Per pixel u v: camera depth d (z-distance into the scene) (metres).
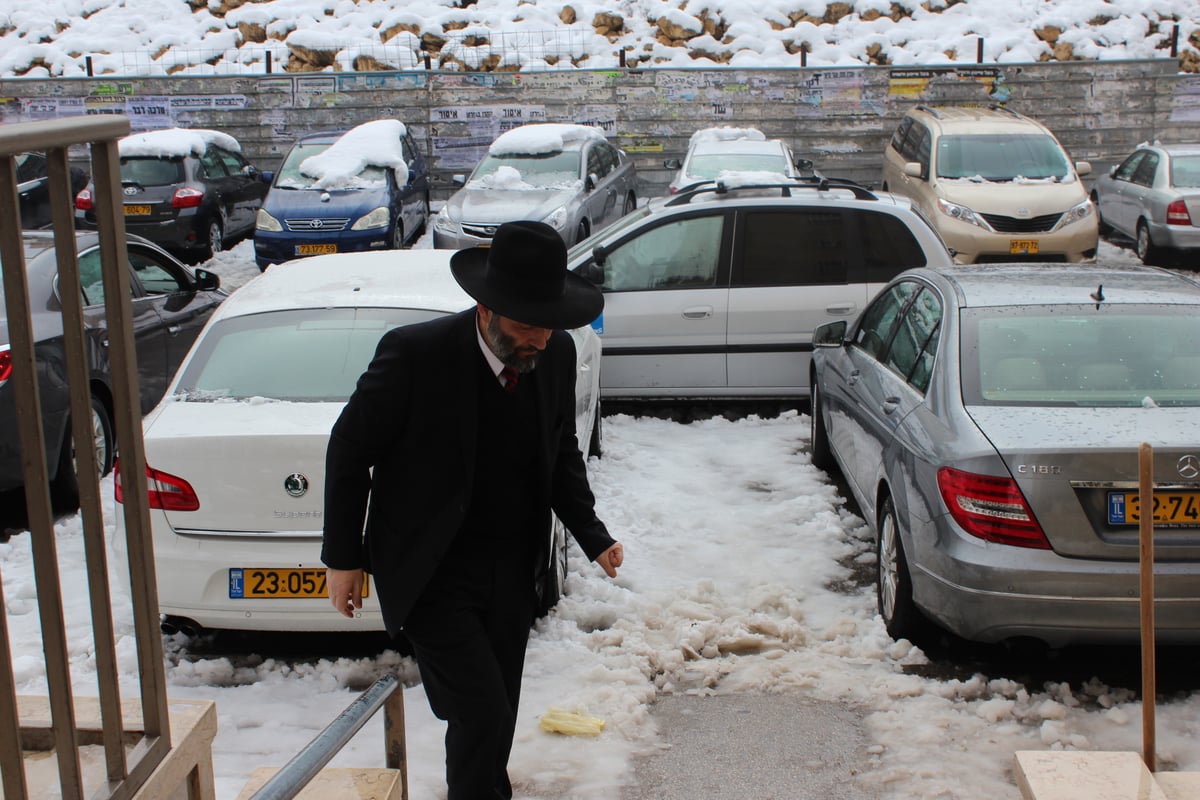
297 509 4.48
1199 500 4.14
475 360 3.05
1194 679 4.64
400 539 3.07
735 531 6.28
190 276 8.59
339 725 2.73
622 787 3.87
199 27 24.34
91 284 7.32
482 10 23.86
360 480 3.04
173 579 4.52
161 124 20.12
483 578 3.14
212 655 5.00
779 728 4.26
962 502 4.33
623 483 7.15
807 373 8.51
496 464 3.11
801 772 3.95
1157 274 5.65
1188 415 4.44
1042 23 21.88
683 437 8.25
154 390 7.79
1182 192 14.00
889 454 5.08
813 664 4.75
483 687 3.07
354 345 5.16
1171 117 19.22
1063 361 4.82
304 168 15.31
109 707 1.99
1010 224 13.02
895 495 4.87
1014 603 4.20
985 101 19.28
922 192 13.97
